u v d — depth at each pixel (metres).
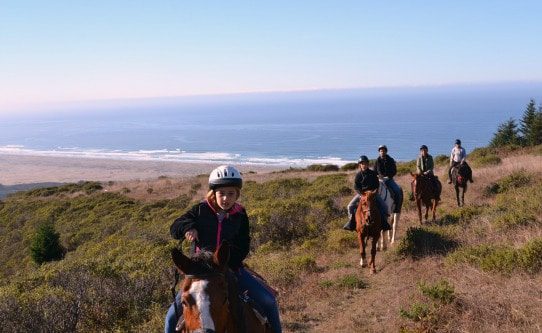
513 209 12.25
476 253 9.15
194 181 47.00
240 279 4.09
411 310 7.11
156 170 139.00
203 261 3.40
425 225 14.38
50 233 25.81
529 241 8.38
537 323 5.85
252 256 14.33
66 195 49.06
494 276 7.82
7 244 32.78
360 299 8.92
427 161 15.56
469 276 8.03
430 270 9.45
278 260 12.32
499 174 22.11
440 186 15.48
